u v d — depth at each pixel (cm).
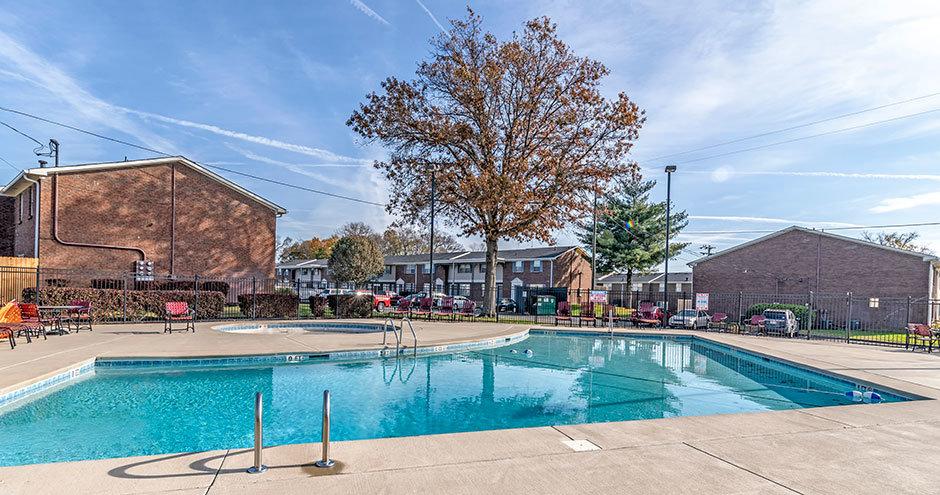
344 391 927
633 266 4175
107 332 1459
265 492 374
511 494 380
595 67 2481
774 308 2741
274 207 2880
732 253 3422
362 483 395
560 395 941
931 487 410
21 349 1087
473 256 5056
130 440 632
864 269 2891
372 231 7038
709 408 859
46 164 2442
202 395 866
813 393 995
